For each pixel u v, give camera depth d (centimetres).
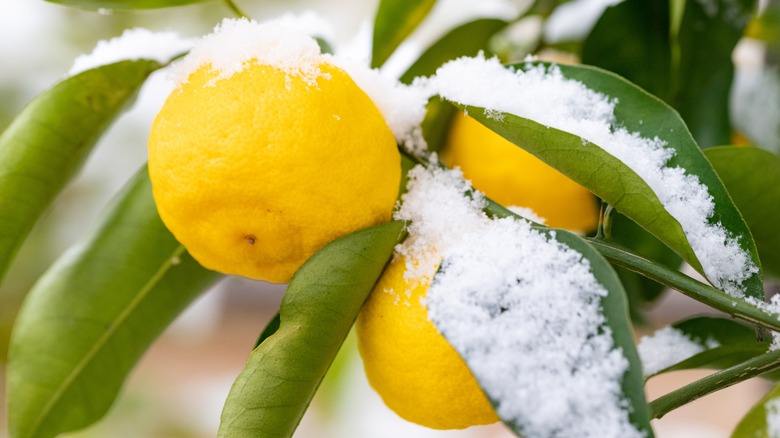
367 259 41
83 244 49
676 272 41
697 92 50
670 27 50
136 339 49
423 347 41
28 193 46
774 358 40
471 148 49
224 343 139
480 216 42
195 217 41
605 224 42
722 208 41
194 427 102
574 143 40
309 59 41
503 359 38
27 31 89
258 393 40
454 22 56
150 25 83
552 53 55
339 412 86
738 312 40
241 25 42
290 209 40
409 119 44
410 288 41
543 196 49
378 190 41
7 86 91
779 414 41
